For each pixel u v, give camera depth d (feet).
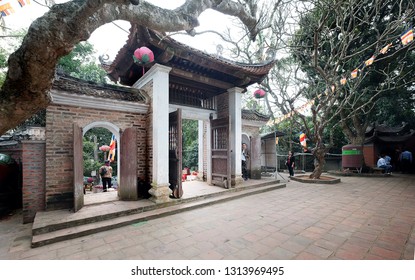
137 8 7.98
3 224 14.60
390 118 43.09
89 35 7.44
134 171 17.70
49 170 14.97
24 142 14.61
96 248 10.48
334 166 48.49
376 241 10.49
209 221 13.98
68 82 16.08
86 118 16.47
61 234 11.60
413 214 14.78
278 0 13.91
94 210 14.70
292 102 31.55
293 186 26.91
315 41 22.63
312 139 31.32
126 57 19.08
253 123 29.07
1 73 26.35
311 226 12.74
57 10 6.55
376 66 31.53
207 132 24.82
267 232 11.95
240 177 23.59
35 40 6.40
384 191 23.09
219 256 9.44
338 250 9.68
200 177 27.61
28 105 7.57
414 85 36.68
